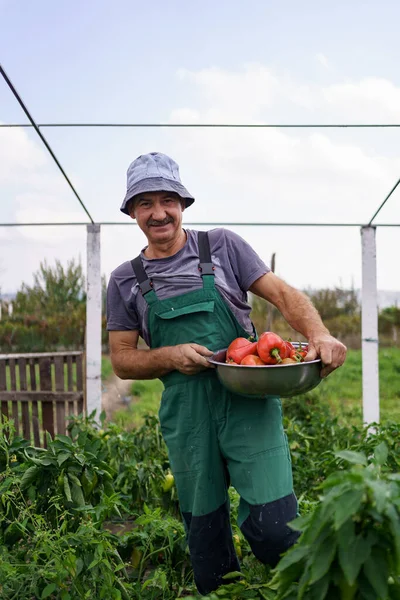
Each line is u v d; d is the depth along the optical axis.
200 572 2.81
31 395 6.14
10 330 10.59
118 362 2.90
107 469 3.21
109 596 2.59
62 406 6.19
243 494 2.61
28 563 2.64
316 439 4.89
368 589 1.63
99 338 5.90
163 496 3.83
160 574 2.82
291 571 1.74
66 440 3.07
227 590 2.39
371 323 5.95
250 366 2.34
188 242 2.83
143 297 2.80
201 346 2.61
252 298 11.06
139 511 3.98
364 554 1.53
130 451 4.32
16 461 3.12
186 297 2.72
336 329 12.09
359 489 1.52
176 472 2.80
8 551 2.83
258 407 2.66
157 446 4.66
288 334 10.88
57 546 2.55
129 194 2.74
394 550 1.58
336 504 1.50
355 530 1.60
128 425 7.68
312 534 1.60
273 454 2.62
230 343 2.76
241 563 3.09
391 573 1.72
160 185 2.69
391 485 1.56
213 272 2.74
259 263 2.84
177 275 2.74
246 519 2.65
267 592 2.33
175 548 3.29
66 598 2.46
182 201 2.87
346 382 9.81
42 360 6.18
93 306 5.93
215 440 2.71
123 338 2.94
